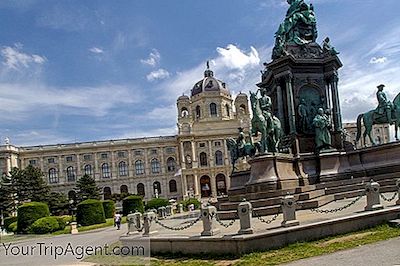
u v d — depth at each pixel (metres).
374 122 25.06
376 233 13.02
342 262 10.14
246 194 21.69
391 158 23.27
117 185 117.44
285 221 13.30
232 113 124.50
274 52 26.61
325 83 26.55
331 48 26.44
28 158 115.06
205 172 117.31
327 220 13.62
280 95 26.03
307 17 27.34
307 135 25.44
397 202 15.49
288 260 11.01
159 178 119.19
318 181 23.17
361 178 22.81
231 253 12.26
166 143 120.25
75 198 88.81
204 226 13.45
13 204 82.62
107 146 118.12
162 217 32.53
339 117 26.17
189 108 122.50
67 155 116.62
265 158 21.75
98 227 37.97
